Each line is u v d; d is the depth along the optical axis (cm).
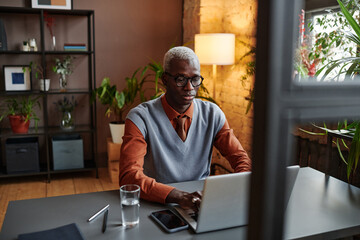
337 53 208
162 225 116
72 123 380
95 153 378
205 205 107
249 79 310
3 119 381
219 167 380
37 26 372
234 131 346
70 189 347
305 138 230
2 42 345
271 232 19
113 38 398
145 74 412
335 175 210
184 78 159
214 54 319
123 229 115
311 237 112
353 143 149
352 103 18
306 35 219
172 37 414
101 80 402
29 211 127
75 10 351
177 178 171
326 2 215
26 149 356
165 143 169
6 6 331
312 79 18
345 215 127
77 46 367
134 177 146
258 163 18
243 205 112
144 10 401
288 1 17
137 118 165
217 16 366
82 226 116
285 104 17
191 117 172
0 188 348
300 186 157
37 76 359
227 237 110
